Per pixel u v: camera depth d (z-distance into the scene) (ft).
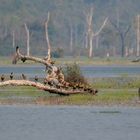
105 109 428.15
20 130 346.13
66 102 458.91
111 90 538.88
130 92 517.14
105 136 327.67
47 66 479.41
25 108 433.07
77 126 360.07
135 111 419.95
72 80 501.15
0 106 443.73
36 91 538.06
